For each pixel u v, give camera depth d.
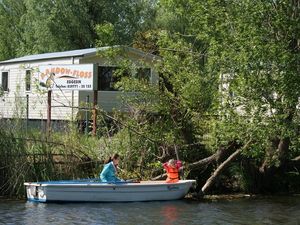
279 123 17.72
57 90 30.03
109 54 23.14
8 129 21.09
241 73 17.30
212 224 16.44
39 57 33.53
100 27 23.53
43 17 49.91
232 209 19.16
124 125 22.17
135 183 20.50
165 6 22.25
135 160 22.30
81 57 30.17
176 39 24.00
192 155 23.33
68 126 22.88
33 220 16.45
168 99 22.59
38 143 21.08
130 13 51.75
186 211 18.58
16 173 20.50
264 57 16.92
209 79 20.42
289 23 17.64
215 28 18.55
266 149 21.17
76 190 19.69
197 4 18.98
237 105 18.06
